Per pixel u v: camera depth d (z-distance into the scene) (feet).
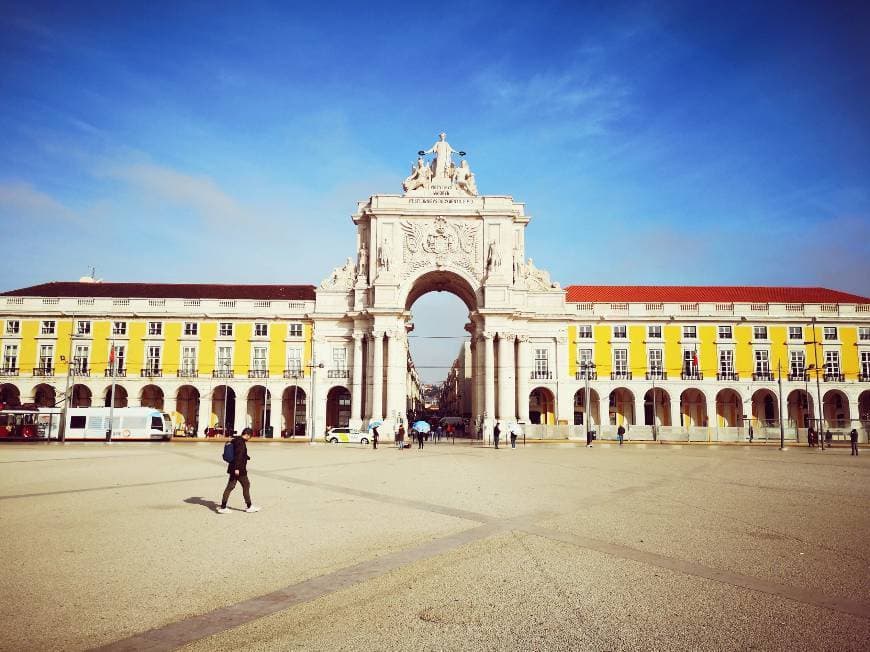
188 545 19.88
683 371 105.60
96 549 19.30
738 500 29.30
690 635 12.35
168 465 47.80
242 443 26.45
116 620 13.17
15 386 103.19
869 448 78.38
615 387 105.29
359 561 17.94
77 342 104.83
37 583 15.72
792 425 99.76
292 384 105.19
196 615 13.51
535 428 97.25
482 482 37.04
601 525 22.99
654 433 94.58
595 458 57.93
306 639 12.19
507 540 20.53
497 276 102.63
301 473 42.39
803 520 24.03
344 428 94.53
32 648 11.66
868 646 11.82
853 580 15.98
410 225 105.50
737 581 15.89
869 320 105.09
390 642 12.04
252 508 26.07
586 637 12.25
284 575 16.51
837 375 104.06
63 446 75.92
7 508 26.89
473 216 105.60
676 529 22.24
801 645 11.87
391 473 42.65
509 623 13.01
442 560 18.01
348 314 104.78
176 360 105.40
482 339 102.73
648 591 15.06
